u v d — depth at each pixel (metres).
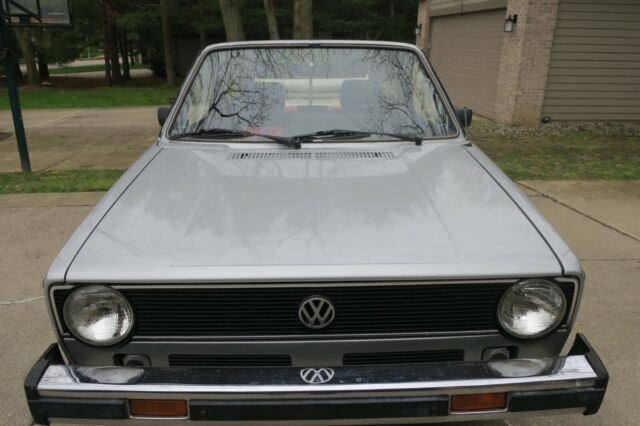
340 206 2.03
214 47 3.11
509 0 10.73
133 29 24.94
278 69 3.03
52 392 1.66
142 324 1.75
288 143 2.67
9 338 3.13
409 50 3.14
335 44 3.12
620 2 10.31
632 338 3.12
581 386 1.71
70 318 1.74
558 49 10.54
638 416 2.49
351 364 1.82
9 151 8.77
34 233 4.74
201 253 1.77
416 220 1.95
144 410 1.68
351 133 2.79
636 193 6.00
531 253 1.80
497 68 11.70
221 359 1.81
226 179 2.27
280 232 1.86
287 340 1.76
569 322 1.82
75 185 6.17
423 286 1.73
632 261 4.18
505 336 1.79
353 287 1.72
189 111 2.91
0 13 6.47
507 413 1.71
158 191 2.19
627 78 10.84
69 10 6.90
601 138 9.63
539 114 10.95
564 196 5.89
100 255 1.78
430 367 1.73
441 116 2.94
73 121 12.54
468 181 2.29
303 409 1.66
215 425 1.70
